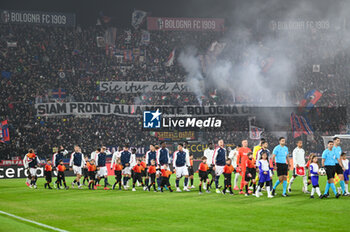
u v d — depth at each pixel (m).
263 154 16.34
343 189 16.53
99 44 53.53
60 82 50.00
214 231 10.03
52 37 51.62
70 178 31.09
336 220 11.23
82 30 53.38
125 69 53.44
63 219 11.98
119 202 15.72
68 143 45.31
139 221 11.50
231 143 49.62
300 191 18.56
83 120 47.16
